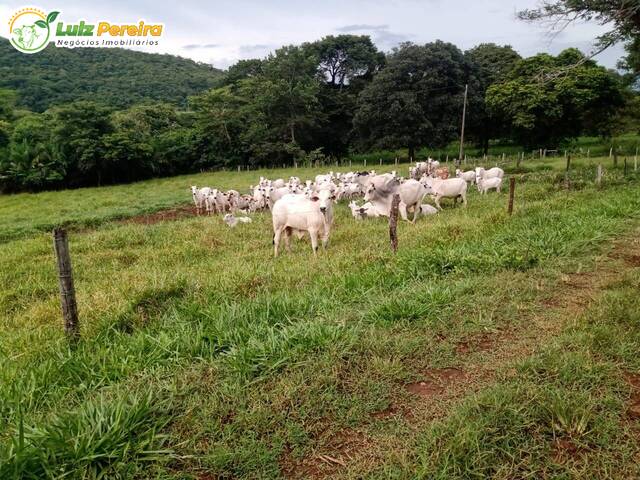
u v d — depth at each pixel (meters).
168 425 3.44
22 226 15.64
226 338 4.70
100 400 3.49
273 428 3.42
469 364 4.21
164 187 31.38
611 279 6.02
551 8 16.88
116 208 19.61
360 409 3.61
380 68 50.44
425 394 3.80
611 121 38.03
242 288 6.40
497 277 6.27
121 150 34.81
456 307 5.32
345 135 46.94
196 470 3.06
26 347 5.05
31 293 7.82
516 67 38.31
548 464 2.94
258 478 2.98
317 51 49.47
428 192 13.99
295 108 42.69
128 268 9.12
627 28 17.20
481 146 47.62
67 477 2.84
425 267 6.79
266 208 18.44
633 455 3.00
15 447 2.85
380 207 12.73
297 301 5.63
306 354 4.29
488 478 2.87
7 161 33.34
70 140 34.66
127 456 3.03
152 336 4.94
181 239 11.76
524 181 18.64
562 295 5.69
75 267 9.20
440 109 39.00
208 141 43.81
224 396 3.76
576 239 7.83
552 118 35.38
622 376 3.78
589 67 36.81
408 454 3.11
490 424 3.26
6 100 41.41
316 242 8.80
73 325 5.00
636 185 14.30
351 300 5.80
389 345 4.48
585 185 15.17
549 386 3.67
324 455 3.18
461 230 9.22
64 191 32.19
